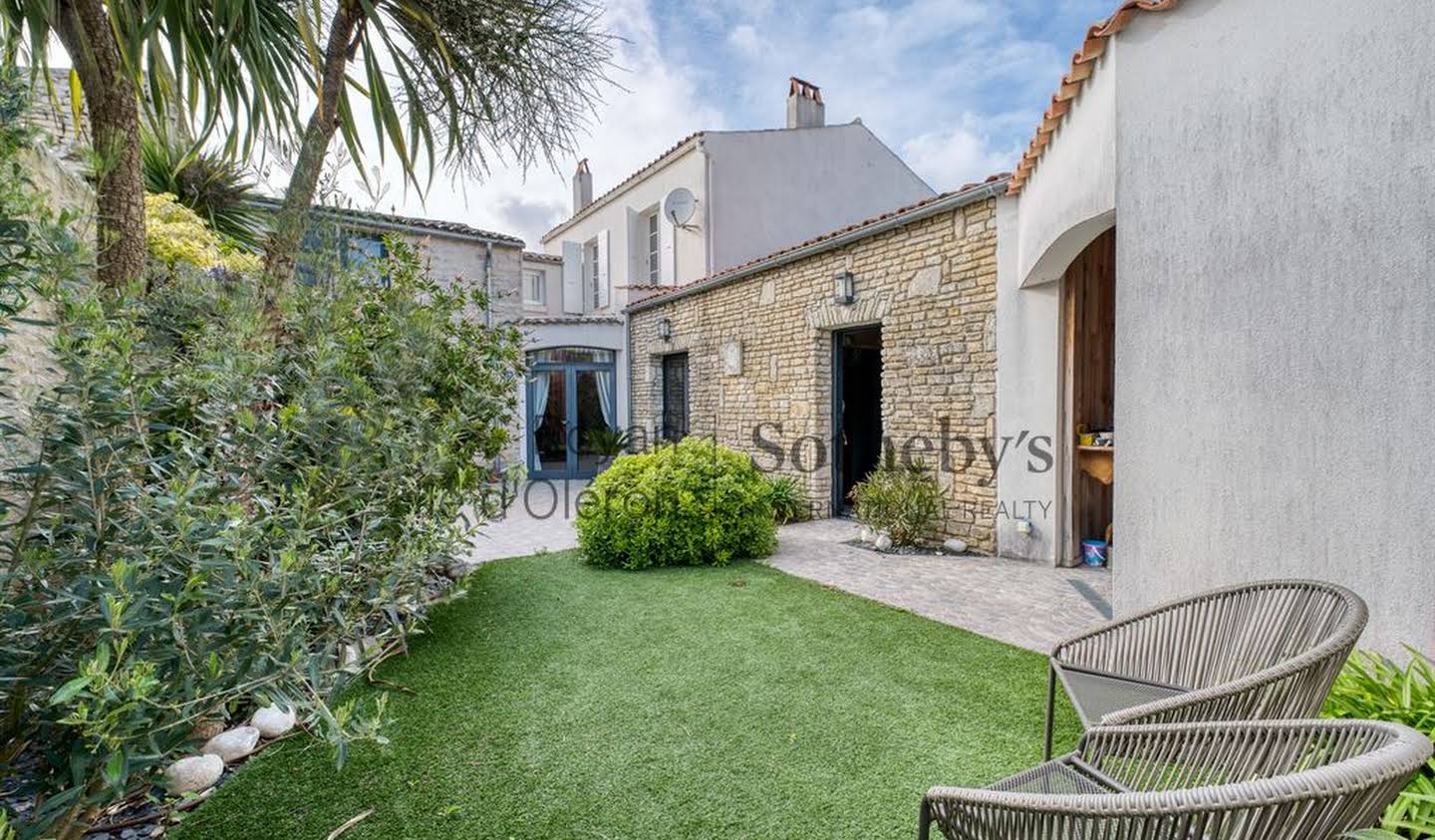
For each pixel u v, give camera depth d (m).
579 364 11.91
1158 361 2.84
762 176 10.76
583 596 4.40
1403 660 2.04
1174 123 2.76
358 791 2.16
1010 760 2.32
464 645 3.49
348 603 2.23
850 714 2.68
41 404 1.49
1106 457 5.11
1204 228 2.64
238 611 1.49
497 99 3.48
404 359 3.07
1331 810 1.01
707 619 3.91
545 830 1.96
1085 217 3.57
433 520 3.04
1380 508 2.10
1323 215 2.23
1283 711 1.59
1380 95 2.07
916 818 2.01
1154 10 2.79
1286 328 2.36
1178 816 1.05
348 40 3.17
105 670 1.14
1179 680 2.12
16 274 1.54
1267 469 2.42
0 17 2.29
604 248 13.29
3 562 1.52
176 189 4.73
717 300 8.80
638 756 2.37
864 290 6.60
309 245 3.28
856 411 8.23
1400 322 2.04
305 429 2.13
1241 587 2.07
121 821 1.99
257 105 2.78
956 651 3.37
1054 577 4.82
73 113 2.61
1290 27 2.33
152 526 1.45
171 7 2.46
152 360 2.03
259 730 2.49
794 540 6.27
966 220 5.60
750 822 1.99
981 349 5.53
